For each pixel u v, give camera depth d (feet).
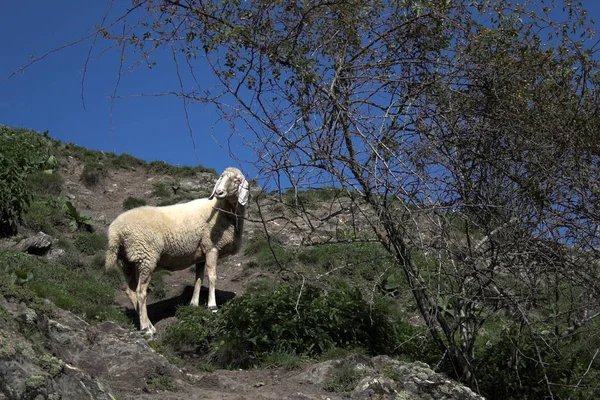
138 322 33.96
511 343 27.22
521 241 22.99
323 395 22.95
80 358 22.52
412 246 23.67
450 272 24.13
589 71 24.07
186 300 38.45
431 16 22.54
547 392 26.43
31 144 61.21
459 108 23.72
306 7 21.86
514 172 23.82
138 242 33.22
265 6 21.57
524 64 23.75
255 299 29.27
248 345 28.07
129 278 34.24
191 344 29.43
